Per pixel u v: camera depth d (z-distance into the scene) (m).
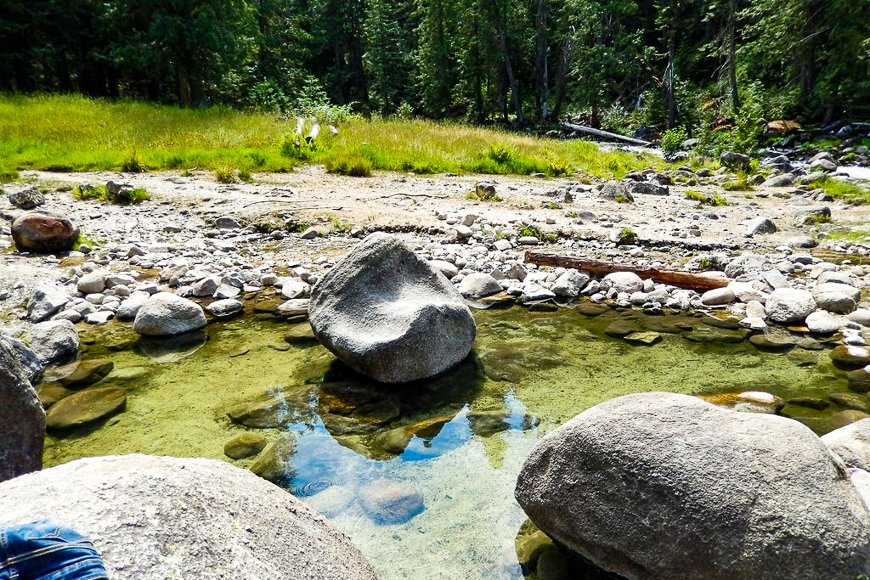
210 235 8.42
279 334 5.14
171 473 1.69
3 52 27.39
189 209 9.46
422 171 13.95
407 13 50.62
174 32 24.67
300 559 1.70
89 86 32.16
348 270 4.56
